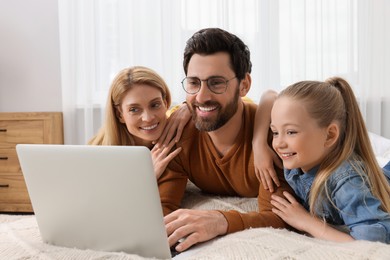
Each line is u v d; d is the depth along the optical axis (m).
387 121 2.79
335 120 1.05
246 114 1.27
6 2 2.95
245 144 1.24
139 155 0.75
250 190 1.29
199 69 1.14
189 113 1.35
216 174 1.29
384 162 1.64
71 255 0.78
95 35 2.84
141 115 1.29
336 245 0.79
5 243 0.86
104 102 2.88
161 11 2.82
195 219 0.97
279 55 2.82
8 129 2.66
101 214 0.82
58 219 0.87
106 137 1.39
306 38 2.79
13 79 2.98
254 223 1.03
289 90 1.06
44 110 2.98
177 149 1.27
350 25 2.75
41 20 2.94
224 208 1.22
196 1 2.83
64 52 2.84
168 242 0.85
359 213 0.96
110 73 2.88
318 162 1.07
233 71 1.16
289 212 1.06
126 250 0.84
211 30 1.17
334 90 1.09
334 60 2.79
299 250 0.76
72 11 2.82
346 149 1.06
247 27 2.83
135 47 2.85
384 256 0.72
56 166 0.82
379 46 2.74
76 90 2.87
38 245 0.85
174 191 1.25
